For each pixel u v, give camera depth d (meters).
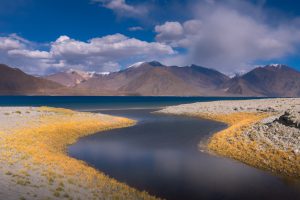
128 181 24.41
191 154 34.06
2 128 41.28
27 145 31.64
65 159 28.25
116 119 67.00
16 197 15.52
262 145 34.12
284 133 36.19
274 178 25.23
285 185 23.55
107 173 26.45
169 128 56.75
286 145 32.56
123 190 21.02
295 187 23.09
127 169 27.78
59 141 39.72
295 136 34.28
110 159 31.48
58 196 17.34
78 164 27.22
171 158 31.98
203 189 22.69
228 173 26.59
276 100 100.31
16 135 36.66
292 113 40.97
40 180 19.92
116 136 47.03
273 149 32.06
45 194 17.17
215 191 22.28
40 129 43.72
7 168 21.53
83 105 163.75
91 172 24.81
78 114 66.44
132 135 48.00
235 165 29.28
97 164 29.42
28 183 18.67
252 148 33.66
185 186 23.33
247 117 67.19
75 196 17.94
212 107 94.50
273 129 38.66
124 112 101.75
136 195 20.39
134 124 63.75
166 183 24.00
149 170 27.48
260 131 39.56
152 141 42.31
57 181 20.42
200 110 91.38
